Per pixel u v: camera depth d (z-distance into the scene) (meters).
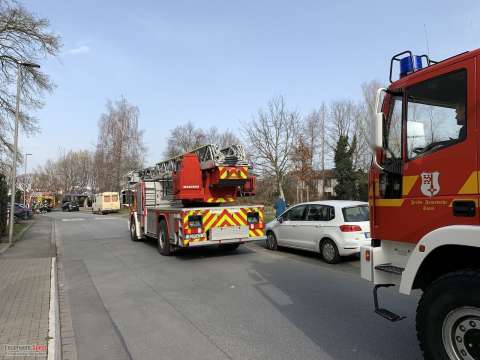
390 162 4.14
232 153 11.83
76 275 9.46
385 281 4.20
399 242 4.13
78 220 34.81
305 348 4.65
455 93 3.51
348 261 10.12
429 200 3.71
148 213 13.95
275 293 7.16
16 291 7.41
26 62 19.83
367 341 4.82
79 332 5.45
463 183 3.40
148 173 15.77
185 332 5.30
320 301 6.59
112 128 50.78
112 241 16.48
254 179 12.12
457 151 3.45
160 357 4.54
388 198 4.17
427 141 3.75
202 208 10.86
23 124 21.06
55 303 6.54
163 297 7.11
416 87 3.89
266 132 30.48
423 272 3.76
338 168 42.91
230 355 4.51
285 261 10.35
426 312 3.49
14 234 20.05
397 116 4.11
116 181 50.16
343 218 9.64
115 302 6.91
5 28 19.44
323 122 44.88
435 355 3.41
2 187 17.94
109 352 4.74
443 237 3.35
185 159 11.72
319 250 10.22
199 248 13.16
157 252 12.77
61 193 98.69
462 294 3.19
